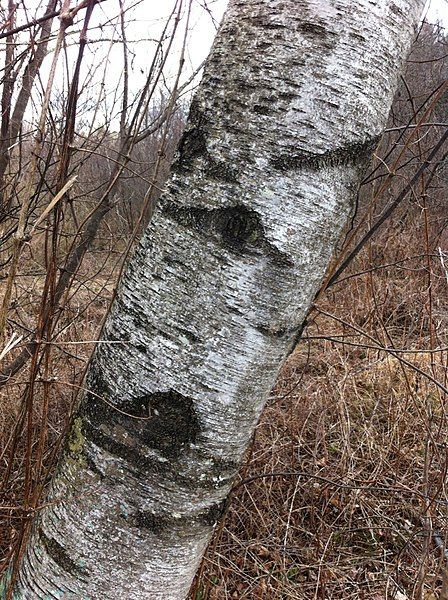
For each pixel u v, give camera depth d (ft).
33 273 8.60
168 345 3.51
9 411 8.54
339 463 9.43
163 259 3.53
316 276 3.66
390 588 7.68
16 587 4.14
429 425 7.78
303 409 10.37
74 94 3.62
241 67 3.35
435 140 15.65
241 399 3.65
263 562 7.94
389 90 3.53
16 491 7.20
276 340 3.63
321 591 7.63
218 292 3.43
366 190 17.49
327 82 3.25
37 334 3.85
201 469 3.69
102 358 3.82
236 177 3.34
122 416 3.67
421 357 11.89
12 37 6.24
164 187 3.69
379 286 15.06
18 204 7.60
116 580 3.76
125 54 5.69
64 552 3.80
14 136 7.28
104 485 3.70
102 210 7.19
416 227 17.98
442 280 16.16
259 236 3.36
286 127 3.27
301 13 3.26
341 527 8.73
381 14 3.35
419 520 8.11
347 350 13.60
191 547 3.91
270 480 9.04
